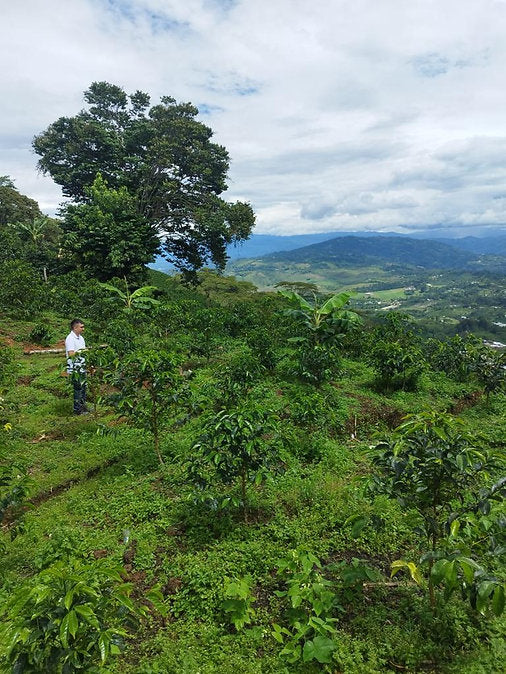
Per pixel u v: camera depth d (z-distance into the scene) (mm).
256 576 4090
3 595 3730
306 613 3527
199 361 12078
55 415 8445
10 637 2344
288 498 5500
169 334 14812
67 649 2332
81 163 30125
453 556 2752
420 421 3379
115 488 5805
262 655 3283
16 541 4625
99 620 2463
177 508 5242
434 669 3123
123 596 2516
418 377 11133
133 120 31891
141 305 16891
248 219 29531
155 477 6082
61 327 16047
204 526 4898
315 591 3422
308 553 3768
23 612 2424
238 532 4750
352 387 10820
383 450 3635
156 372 5801
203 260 32812
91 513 5223
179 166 30281
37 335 14039
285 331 15297
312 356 10109
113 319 15367
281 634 3475
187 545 4602
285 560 3709
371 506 5270
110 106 32375
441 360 12609
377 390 10812
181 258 33062
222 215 29078
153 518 5121
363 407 9336
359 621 3521
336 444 7359
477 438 3473
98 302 16438
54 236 41500
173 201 30859
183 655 3207
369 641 3326
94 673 2482
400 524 4914
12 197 41844
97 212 24203
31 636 2275
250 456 4543
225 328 15633
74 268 26672
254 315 16094
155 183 29906
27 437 7422
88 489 5816
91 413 8672
